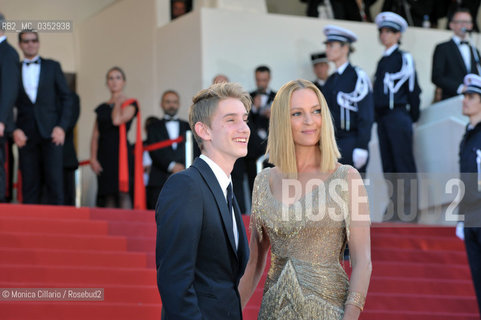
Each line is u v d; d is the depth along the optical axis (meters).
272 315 3.99
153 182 10.72
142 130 13.75
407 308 8.15
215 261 3.76
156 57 13.55
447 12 14.39
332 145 4.03
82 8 15.71
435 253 9.25
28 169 9.62
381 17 10.65
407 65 10.58
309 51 13.09
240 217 4.00
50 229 8.27
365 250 3.89
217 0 12.95
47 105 9.70
